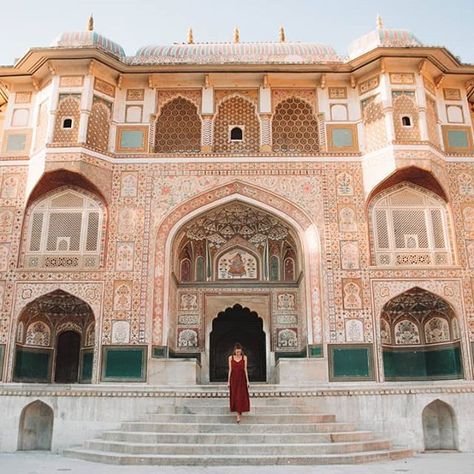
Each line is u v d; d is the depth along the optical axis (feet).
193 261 36.73
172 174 33.76
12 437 26.78
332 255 32.17
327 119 34.99
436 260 32.60
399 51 33.22
